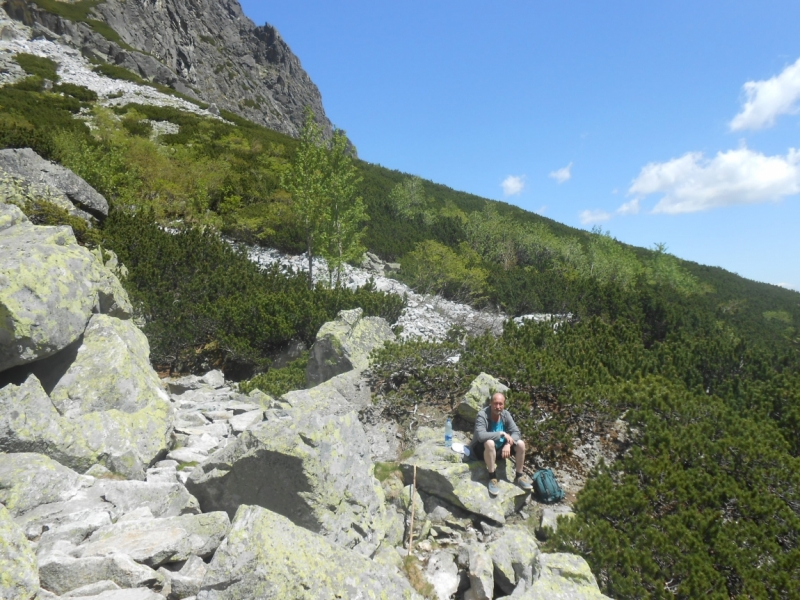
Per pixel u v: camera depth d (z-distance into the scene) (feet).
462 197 156.35
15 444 16.51
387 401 26.16
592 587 14.98
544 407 25.89
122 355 22.20
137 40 209.97
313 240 61.93
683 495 19.88
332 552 11.98
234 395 31.89
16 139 53.31
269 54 351.87
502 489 19.79
